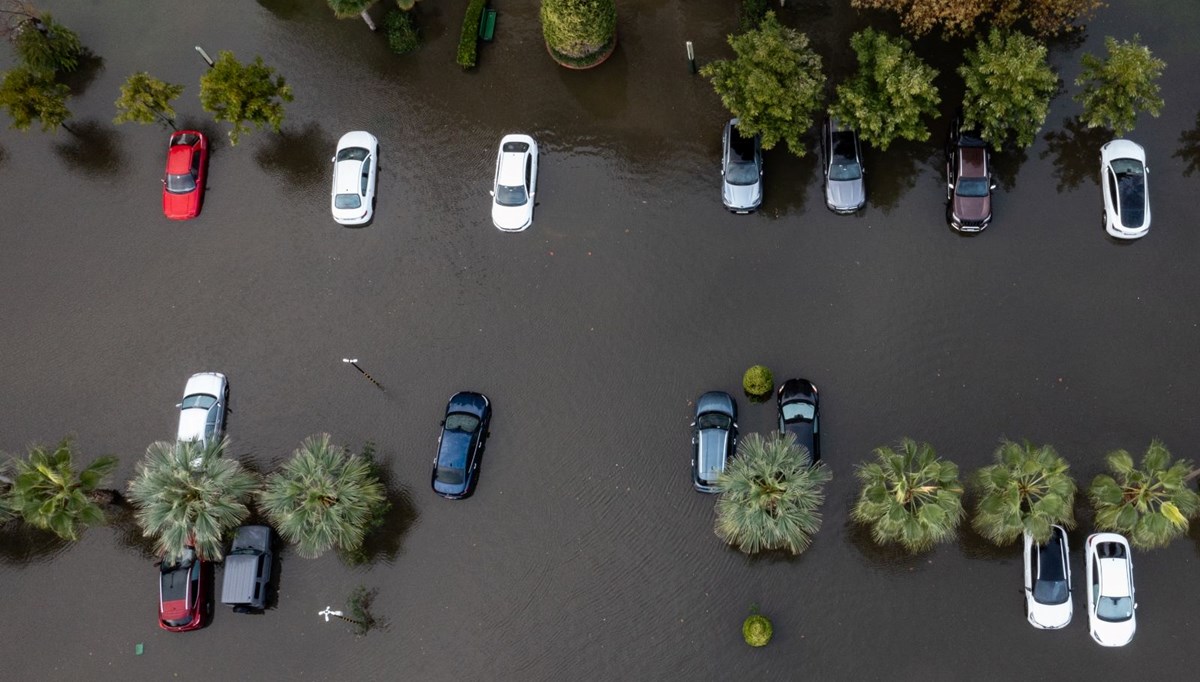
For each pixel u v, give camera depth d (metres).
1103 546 28.00
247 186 34.91
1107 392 30.27
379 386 32.34
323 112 35.53
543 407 31.75
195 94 36.12
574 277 32.97
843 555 29.75
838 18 34.50
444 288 33.22
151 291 34.03
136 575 31.05
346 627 30.25
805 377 31.23
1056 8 29.88
